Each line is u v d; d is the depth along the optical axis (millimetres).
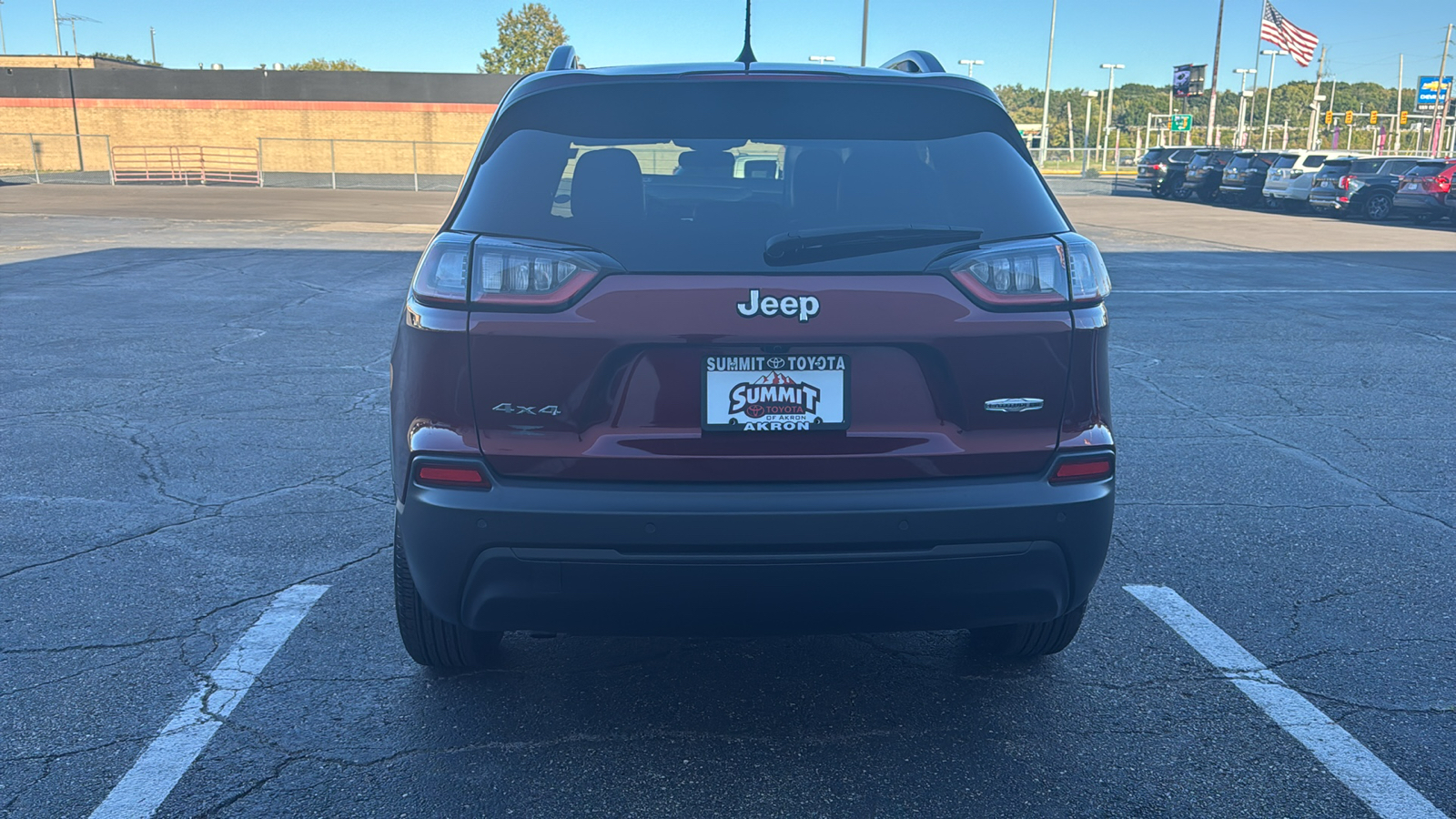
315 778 2709
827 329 2436
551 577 2463
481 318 2443
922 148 2697
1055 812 2600
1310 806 2633
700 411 2455
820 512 2432
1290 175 32969
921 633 3646
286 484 5180
